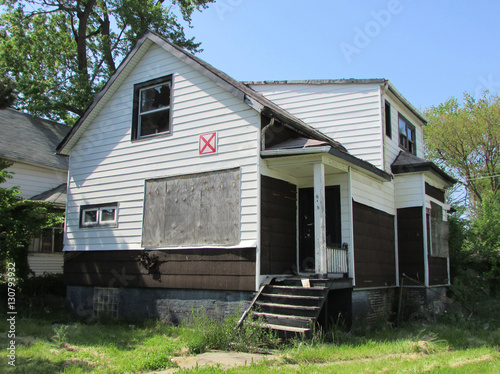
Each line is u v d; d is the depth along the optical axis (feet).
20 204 42.93
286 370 19.57
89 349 25.26
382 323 36.01
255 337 26.11
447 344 28.48
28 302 42.68
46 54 83.56
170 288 34.83
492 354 24.73
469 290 54.34
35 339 28.02
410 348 25.72
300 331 25.61
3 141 62.13
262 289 29.78
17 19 80.53
